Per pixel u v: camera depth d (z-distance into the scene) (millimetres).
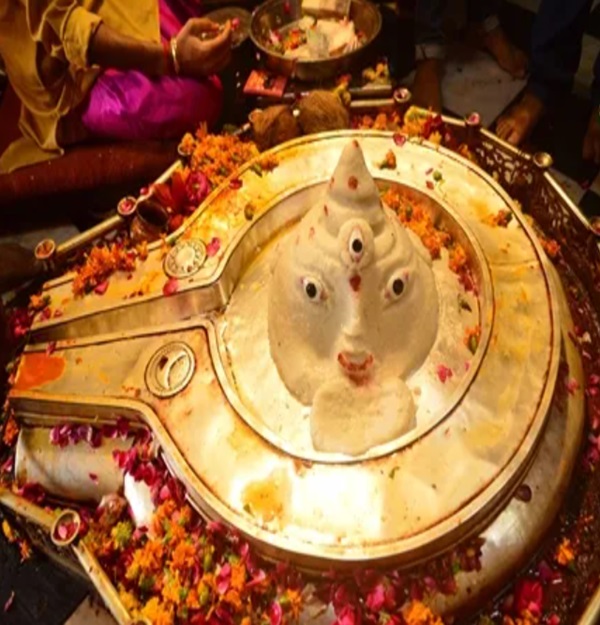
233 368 1460
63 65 2043
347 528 1249
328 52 2176
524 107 2217
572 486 1387
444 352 1411
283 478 1310
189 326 1514
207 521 1346
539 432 1294
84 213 2266
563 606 1305
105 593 1311
